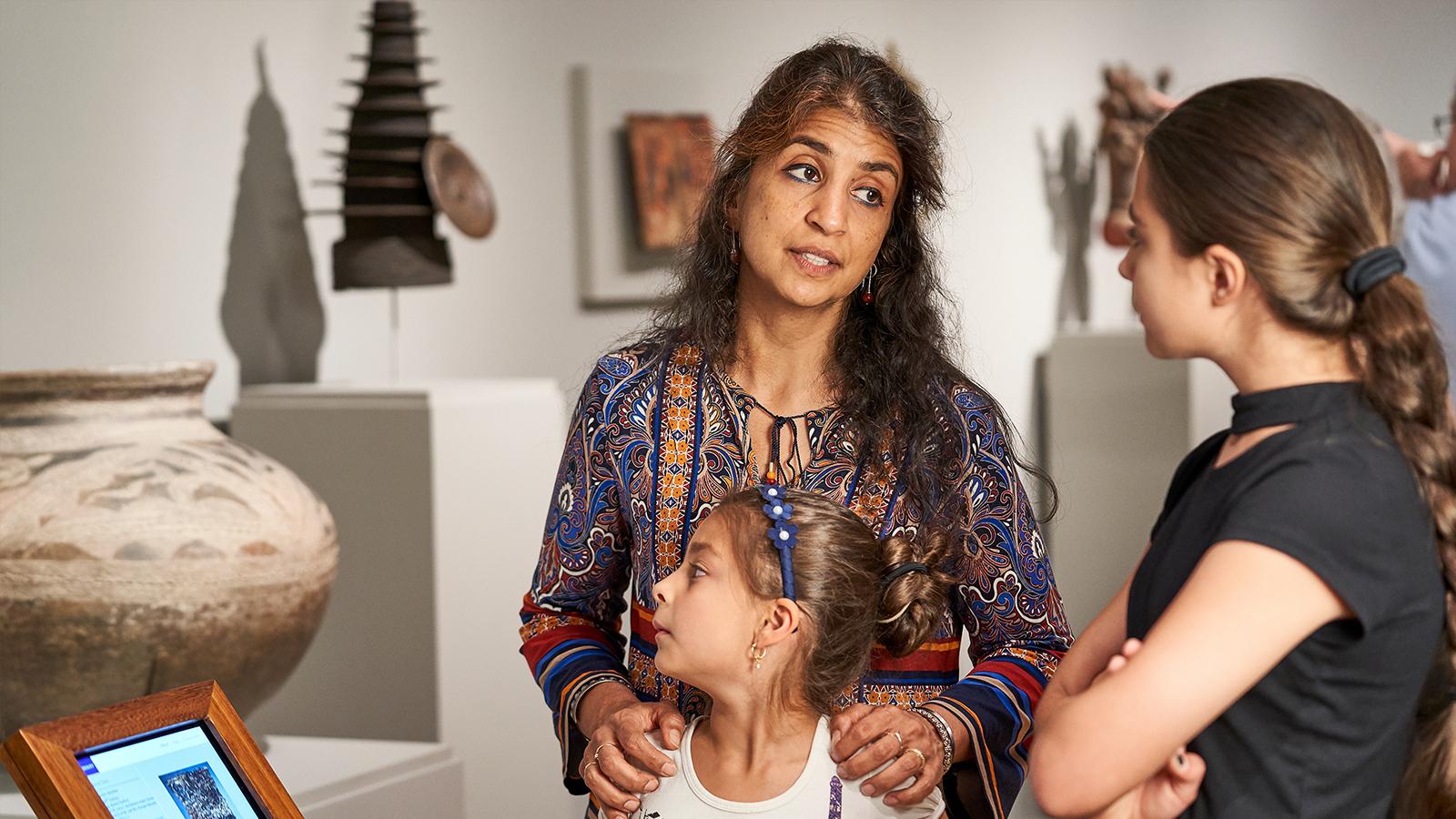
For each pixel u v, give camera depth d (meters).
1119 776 1.36
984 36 7.39
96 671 2.57
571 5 5.36
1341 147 1.42
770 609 1.78
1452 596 1.44
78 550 2.53
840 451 1.97
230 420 4.16
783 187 1.90
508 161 5.11
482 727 4.03
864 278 2.03
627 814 1.85
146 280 3.95
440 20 4.81
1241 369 1.47
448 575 3.90
